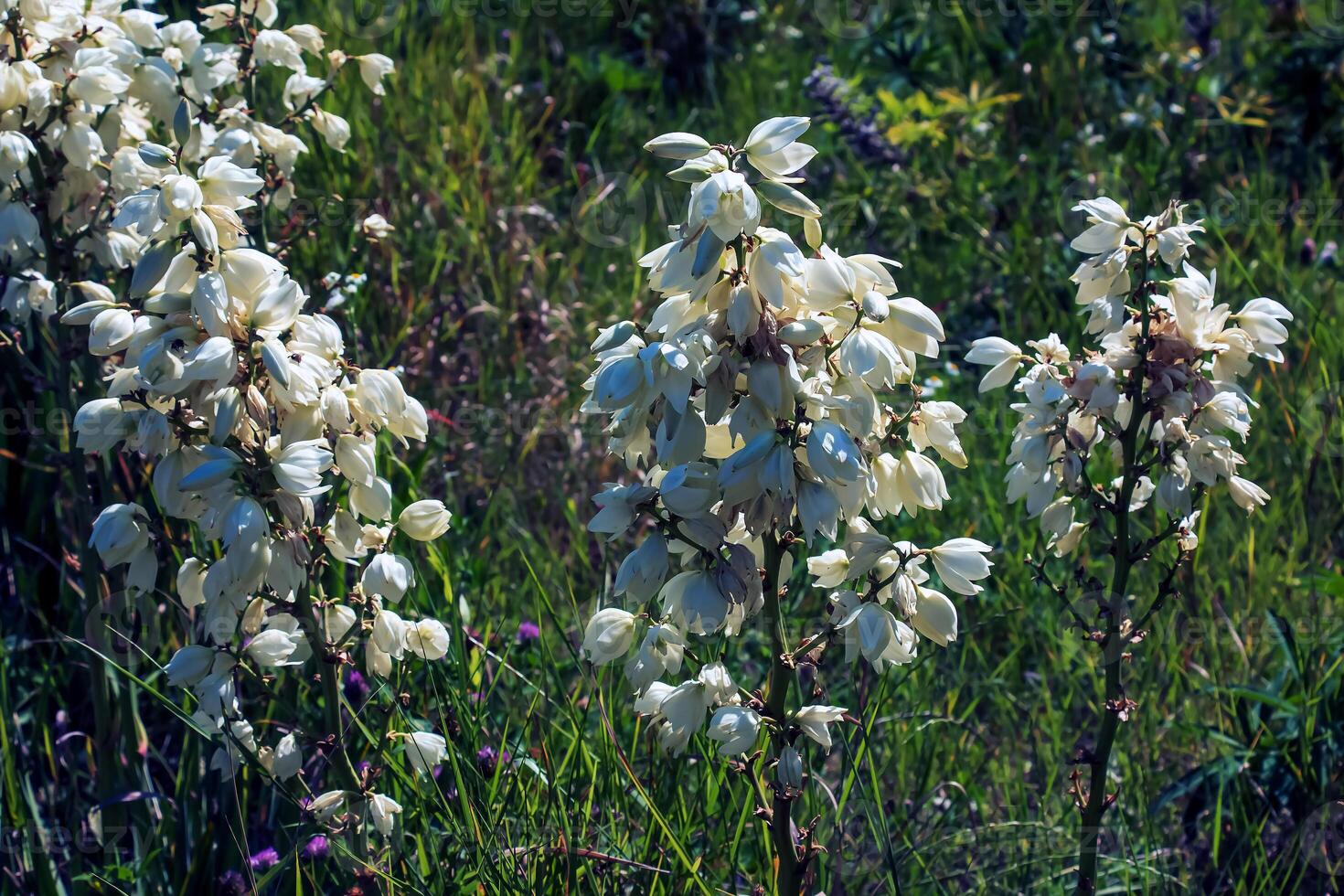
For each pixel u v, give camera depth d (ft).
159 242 5.59
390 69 9.99
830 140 19.11
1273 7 21.71
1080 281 6.39
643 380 5.00
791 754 5.52
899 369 5.22
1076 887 7.54
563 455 13.04
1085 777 9.05
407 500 9.87
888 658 5.58
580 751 7.63
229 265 5.53
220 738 6.34
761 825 7.19
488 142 17.22
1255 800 8.99
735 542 5.68
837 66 21.01
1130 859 8.34
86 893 7.93
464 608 8.69
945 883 8.26
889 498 5.64
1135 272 6.56
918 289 16.15
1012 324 15.69
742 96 20.33
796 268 4.88
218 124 9.28
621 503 5.24
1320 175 19.22
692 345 5.06
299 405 5.63
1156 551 11.01
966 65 20.83
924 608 5.53
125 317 5.76
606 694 8.39
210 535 5.46
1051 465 6.54
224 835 8.01
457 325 13.57
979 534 11.75
